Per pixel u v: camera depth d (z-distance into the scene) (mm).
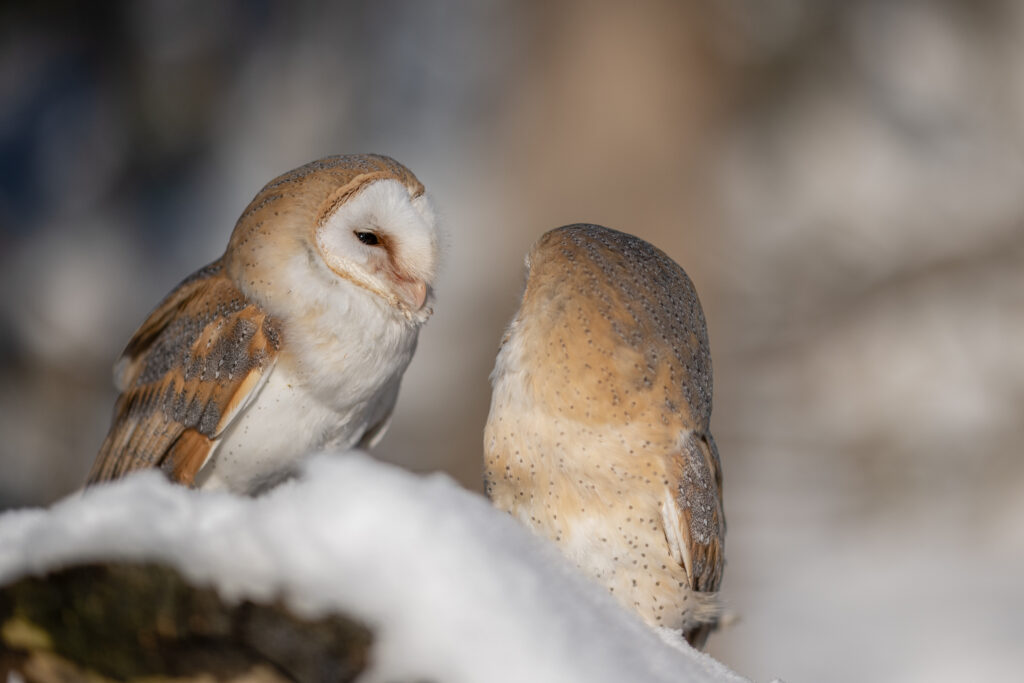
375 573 2414
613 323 3922
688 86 14414
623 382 3896
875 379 18078
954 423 17578
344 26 21594
